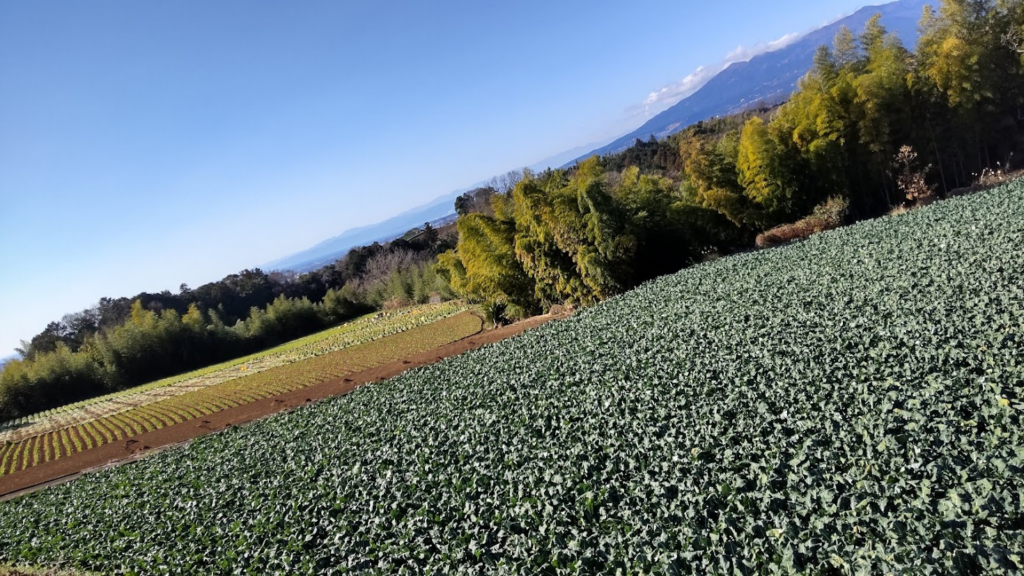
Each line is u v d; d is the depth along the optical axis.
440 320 70.94
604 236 36.28
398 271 111.06
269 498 16.52
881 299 17.05
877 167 40.44
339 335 86.88
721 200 43.50
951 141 39.56
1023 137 40.47
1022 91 38.69
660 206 40.47
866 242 26.53
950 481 7.42
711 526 8.15
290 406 40.19
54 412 71.88
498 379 22.25
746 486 9.01
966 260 18.44
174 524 16.78
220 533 14.83
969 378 10.38
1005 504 6.57
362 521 12.82
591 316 30.03
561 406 16.30
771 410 11.62
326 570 11.12
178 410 50.31
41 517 23.08
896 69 39.25
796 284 22.31
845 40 42.94
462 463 14.30
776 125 44.00
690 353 17.27
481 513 11.13
